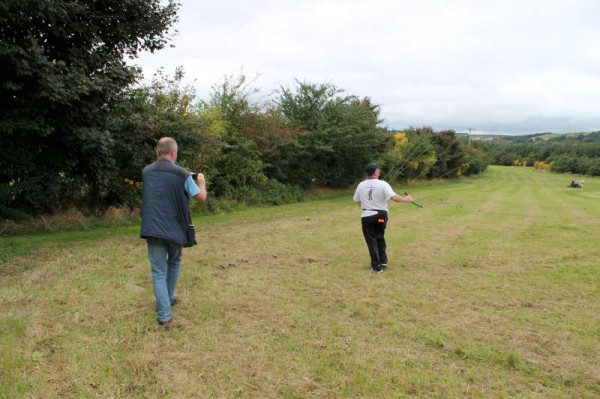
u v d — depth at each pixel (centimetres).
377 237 675
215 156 1504
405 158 3078
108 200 1242
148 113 1172
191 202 1357
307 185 2255
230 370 357
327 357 382
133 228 1057
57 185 1024
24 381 329
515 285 603
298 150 2059
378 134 2444
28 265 659
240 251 796
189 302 508
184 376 344
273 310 491
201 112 1580
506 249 852
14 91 881
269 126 1842
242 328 439
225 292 549
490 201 1997
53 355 372
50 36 945
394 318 475
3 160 936
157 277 437
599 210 1666
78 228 1034
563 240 955
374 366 367
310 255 775
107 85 930
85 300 503
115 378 340
